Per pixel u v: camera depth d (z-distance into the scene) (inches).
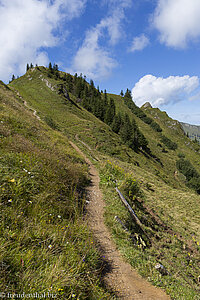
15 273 84.4
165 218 373.7
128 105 5634.8
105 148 1390.3
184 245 284.8
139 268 155.3
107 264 148.1
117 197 303.7
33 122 695.7
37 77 3907.5
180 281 170.4
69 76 5022.1
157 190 629.0
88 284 105.0
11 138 264.4
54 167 242.4
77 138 1363.2
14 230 109.0
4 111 526.6
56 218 161.6
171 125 5570.9
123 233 201.0
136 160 1772.9
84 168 450.6
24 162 196.4
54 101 2701.8
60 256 106.7
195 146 4722.0
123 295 120.5
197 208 520.7
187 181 2674.7
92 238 162.1
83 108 3425.2
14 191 146.5
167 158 3371.1
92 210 239.0
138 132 2965.1
